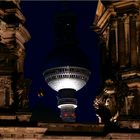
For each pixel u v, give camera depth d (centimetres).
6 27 7238
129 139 6912
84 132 6994
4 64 7119
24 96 7056
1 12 7238
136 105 7156
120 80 7244
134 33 7375
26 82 7094
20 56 7362
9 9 7262
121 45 7419
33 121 6912
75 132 6975
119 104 7156
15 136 6812
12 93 7069
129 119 7006
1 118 6900
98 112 7588
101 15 7869
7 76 7094
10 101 7044
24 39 7462
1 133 6788
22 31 7356
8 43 7225
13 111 6956
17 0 7362
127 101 7169
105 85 7444
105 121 7331
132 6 7450
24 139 6825
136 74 7194
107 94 7450
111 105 7406
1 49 7150
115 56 7488
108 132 6912
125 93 7175
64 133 6950
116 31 7538
